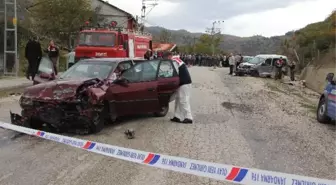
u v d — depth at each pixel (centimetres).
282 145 800
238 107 1309
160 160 523
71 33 3359
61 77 916
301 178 430
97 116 805
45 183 527
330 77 1109
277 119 1118
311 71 2711
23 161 617
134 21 3691
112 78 895
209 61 5225
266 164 658
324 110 1085
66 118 774
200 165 486
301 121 1114
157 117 1040
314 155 738
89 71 922
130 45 1912
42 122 816
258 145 788
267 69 3072
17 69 1894
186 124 966
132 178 559
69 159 636
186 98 978
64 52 3178
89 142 636
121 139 780
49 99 769
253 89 1986
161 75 998
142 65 963
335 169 654
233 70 3195
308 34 5288
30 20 3391
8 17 2358
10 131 802
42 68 1434
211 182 551
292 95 1861
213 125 969
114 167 605
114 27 1945
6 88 1477
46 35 3353
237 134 879
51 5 3344
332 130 1009
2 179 537
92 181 542
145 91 946
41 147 696
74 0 3372
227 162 656
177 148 730
